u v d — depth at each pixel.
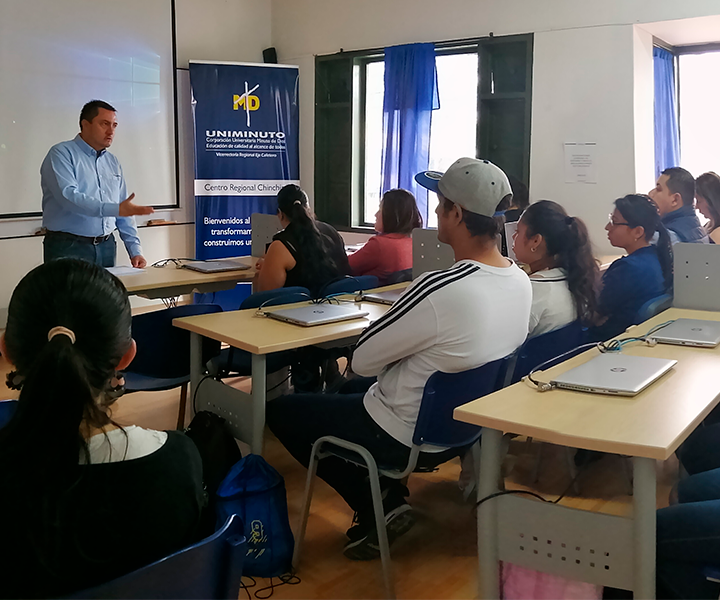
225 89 6.05
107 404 0.97
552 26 4.90
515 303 1.89
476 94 5.35
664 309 2.87
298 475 2.83
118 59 5.53
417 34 5.60
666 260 2.94
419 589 2.05
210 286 3.68
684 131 5.36
